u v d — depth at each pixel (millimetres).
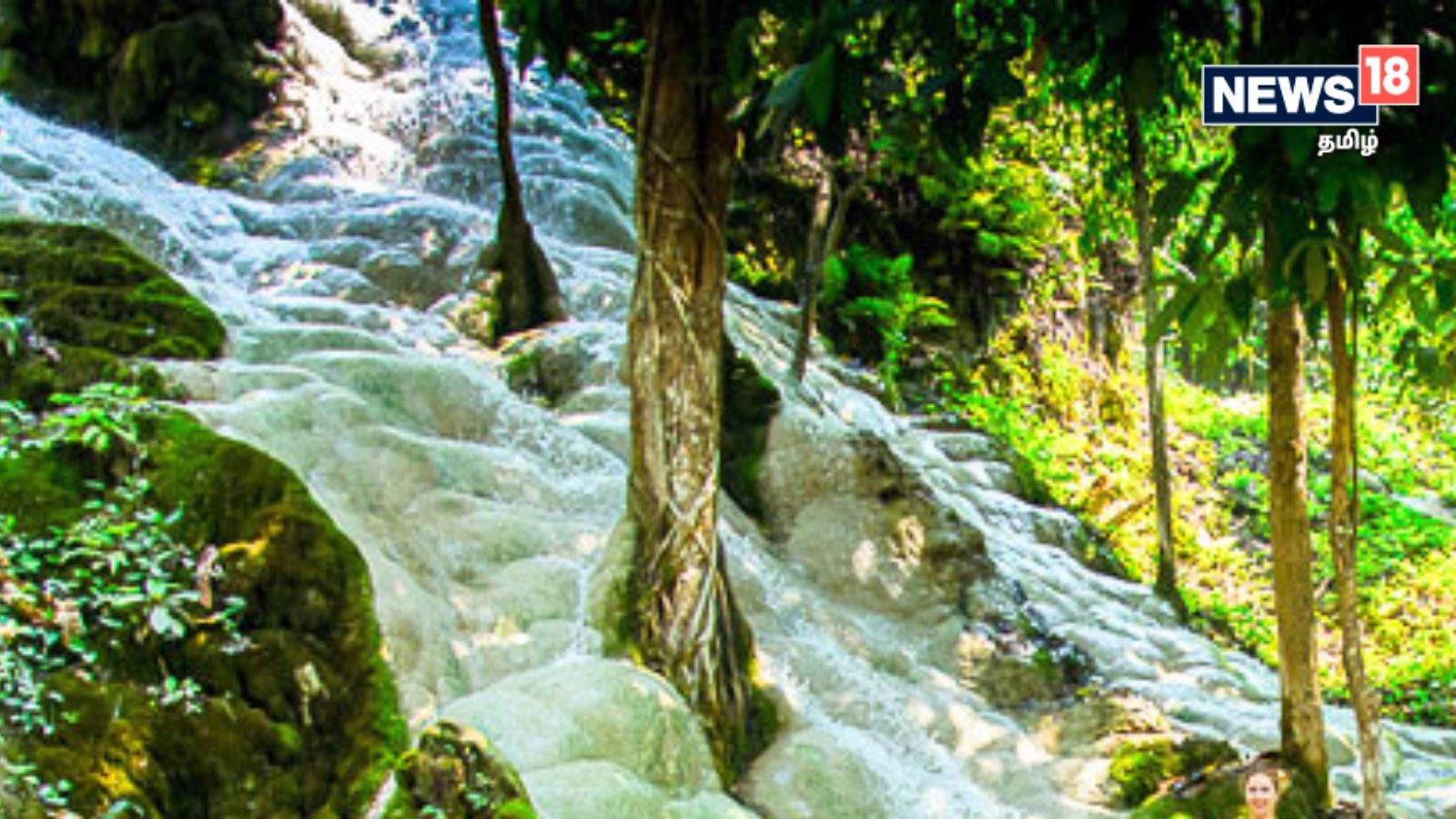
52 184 7059
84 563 4125
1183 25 4086
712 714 5000
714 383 5262
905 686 5957
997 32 4309
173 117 8531
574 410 6699
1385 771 6445
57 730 3783
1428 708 8367
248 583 4305
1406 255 3674
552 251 8000
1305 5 3498
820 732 5266
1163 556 7750
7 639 3854
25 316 5250
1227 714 6285
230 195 8055
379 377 5859
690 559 5105
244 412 5230
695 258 5258
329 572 4445
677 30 5293
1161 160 8023
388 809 3889
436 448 5582
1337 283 4215
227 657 4176
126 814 3758
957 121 4281
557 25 5320
